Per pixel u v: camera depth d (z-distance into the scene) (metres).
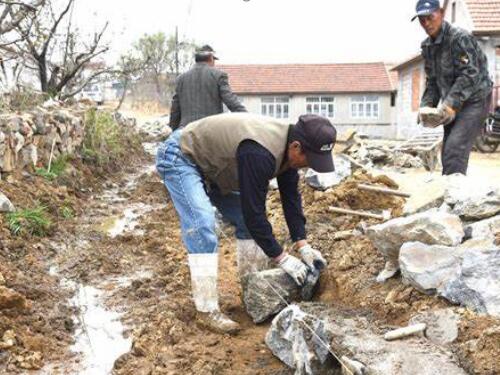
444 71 5.67
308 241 5.15
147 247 5.79
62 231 6.13
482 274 3.38
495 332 2.89
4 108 8.80
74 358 3.65
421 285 3.62
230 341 3.84
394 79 32.97
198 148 3.88
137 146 13.51
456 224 3.95
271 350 3.66
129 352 3.63
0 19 10.13
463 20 20.11
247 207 3.67
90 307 4.40
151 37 33.16
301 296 4.20
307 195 6.51
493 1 19.08
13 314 3.96
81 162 9.09
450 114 5.52
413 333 3.25
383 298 3.77
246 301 4.18
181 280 4.76
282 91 31.88
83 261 5.31
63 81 13.16
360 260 4.37
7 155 6.71
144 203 8.03
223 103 6.82
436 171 10.69
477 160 14.55
